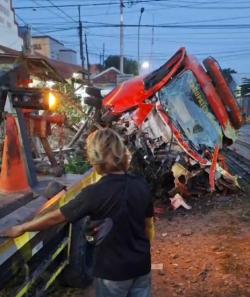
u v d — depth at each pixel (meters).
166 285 5.29
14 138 4.00
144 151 9.41
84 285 4.92
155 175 9.33
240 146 19.02
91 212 2.75
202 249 6.49
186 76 9.50
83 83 11.70
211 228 7.59
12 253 3.20
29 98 4.12
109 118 8.94
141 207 2.85
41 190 4.46
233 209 8.79
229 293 5.06
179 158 9.35
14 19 17.38
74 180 5.00
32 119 5.22
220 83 9.78
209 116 9.70
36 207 3.85
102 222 2.73
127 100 9.41
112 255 2.76
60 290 4.89
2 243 3.01
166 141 9.50
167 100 9.45
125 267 2.75
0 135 4.47
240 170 12.58
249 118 40.31
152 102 9.49
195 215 8.54
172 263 5.97
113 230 2.73
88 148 2.90
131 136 9.45
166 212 8.84
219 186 9.88
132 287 2.88
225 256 6.13
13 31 17.19
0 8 15.88
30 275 3.67
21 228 2.87
